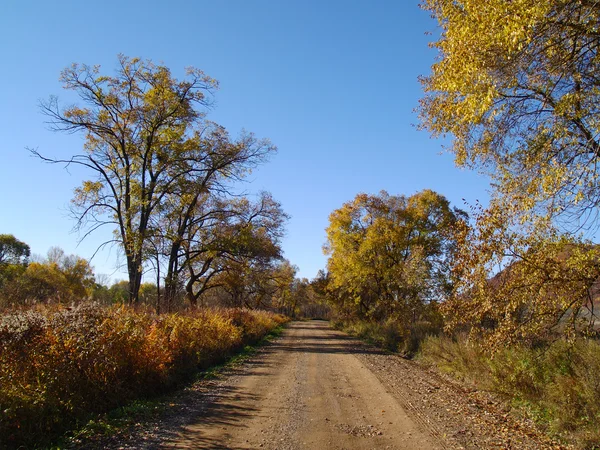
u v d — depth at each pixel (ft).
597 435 21.95
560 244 23.75
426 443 21.44
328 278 170.50
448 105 28.58
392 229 107.14
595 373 24.54
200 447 20.10
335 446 20.66
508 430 25.11
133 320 35.70
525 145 28.04
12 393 20.22
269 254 107.45
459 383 41.78
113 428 22.94
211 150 89.97
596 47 22.00
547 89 24.90
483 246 25.29
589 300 23.29
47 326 26.11
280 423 24.80
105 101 79.15
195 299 107.76
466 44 22.86
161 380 33.63
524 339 26.50
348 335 128.36
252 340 87.25
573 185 22.47
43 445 19.98
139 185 82.07
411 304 84.02
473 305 27.96
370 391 35.55
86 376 25.99
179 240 88.07
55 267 161.99
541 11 19.08
